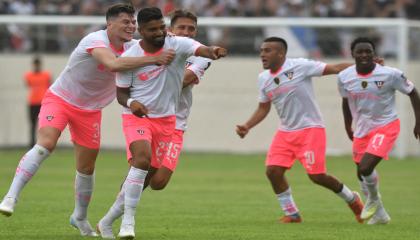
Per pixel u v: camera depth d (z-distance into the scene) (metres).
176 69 25.11
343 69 32.19
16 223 30.55
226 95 73.31
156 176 28.58
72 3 79.56
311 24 70.94
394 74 31.20
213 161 64.50
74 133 26.59
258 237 27.38
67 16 78.94
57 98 26.19
